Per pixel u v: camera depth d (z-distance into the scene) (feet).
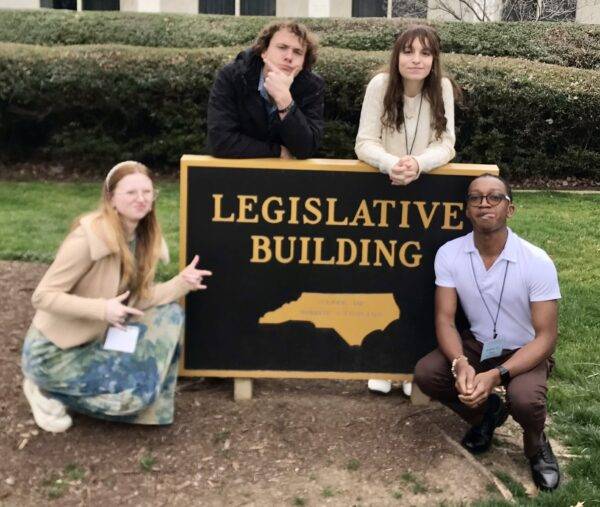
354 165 12.48
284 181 12.49
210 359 12.96
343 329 12.94
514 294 11.28
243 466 11.35
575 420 13.08
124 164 11.16
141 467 11.18
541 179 32.19
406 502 10.66
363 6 56.59
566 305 18.25
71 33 41.29
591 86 31.01
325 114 30.86
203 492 10.75
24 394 12.78
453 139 12.71
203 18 42.78
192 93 30.91
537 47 38.99
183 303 12.75
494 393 12.64
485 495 10.84
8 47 31.96
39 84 30.66
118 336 11.21
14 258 20.86
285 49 12.01
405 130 12.60
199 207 12.53
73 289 11.12
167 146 31.50
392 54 12.29
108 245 10.87
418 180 12.53
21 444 11.46
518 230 24.79
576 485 11.01
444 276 11.78
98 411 11.36
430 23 40.65
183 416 12.55
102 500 10.50
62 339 11.10
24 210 26.73
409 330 12.99
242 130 12.71
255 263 12.73
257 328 12.91
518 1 46.62
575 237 24.18
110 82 30.60
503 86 30.40
